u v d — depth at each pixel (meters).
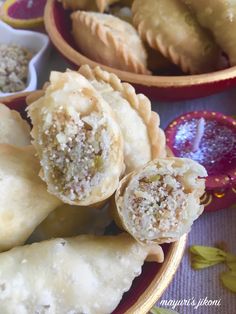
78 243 0.15
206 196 0.19
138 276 0.15
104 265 0.14
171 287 0.18
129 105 0.18
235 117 0.23
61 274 0.14
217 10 0.22
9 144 0.16
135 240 0.15
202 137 0.20
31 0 0.27
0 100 0.18
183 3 0.23
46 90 0.15
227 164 0.20
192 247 0.19
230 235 0.19
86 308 0.14
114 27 0.22
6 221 0.15
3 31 0.25
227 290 0.18
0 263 0.14
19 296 0.14
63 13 0.24
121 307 0.15
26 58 0.25
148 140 0.17
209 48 0.23
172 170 0.14
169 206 0.14
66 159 0.14
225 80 0.21
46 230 0.16
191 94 0.21
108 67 0.21
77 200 0.14
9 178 0.15
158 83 0.20
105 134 0.14
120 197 0.14
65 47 0.22
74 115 0.14
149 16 0.22
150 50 0.23
